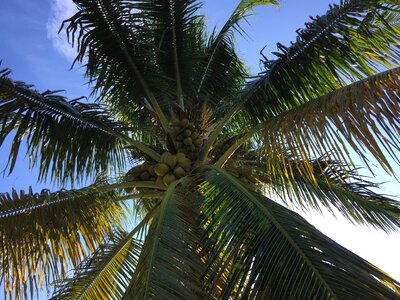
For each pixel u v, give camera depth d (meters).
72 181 5.98
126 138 6.14
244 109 5.98
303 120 4.56
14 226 5.09
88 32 5.92
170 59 6.81
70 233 5.52
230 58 7.72
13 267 5.12
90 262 5.67
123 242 5.85
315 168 6.75
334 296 2.98
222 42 7.80
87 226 5.55
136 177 6.03
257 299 3.22
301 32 5.32
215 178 4.70
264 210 3.92
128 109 6.62
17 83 5.43
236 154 6.48
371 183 6.79
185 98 6.72
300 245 3.45
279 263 3.37
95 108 5.99
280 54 5.47
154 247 3.73
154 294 3.23
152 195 5.87
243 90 5.83
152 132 6.52
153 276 3.39
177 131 6.07
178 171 5.57
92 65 6.05
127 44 6.09
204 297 3.43
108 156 6.41
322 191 6.63
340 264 3.23
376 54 5.15
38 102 5.61
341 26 5.15
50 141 5.78
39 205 5.19
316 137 4.34
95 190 5.53
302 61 5.35
